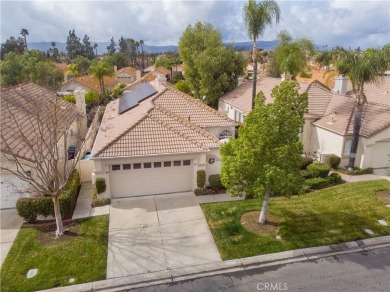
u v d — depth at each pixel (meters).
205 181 17.48
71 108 26.06
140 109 21.56
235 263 11.70
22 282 10.70
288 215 14.91
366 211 15.22
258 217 14.73
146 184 17.16
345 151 21.27
